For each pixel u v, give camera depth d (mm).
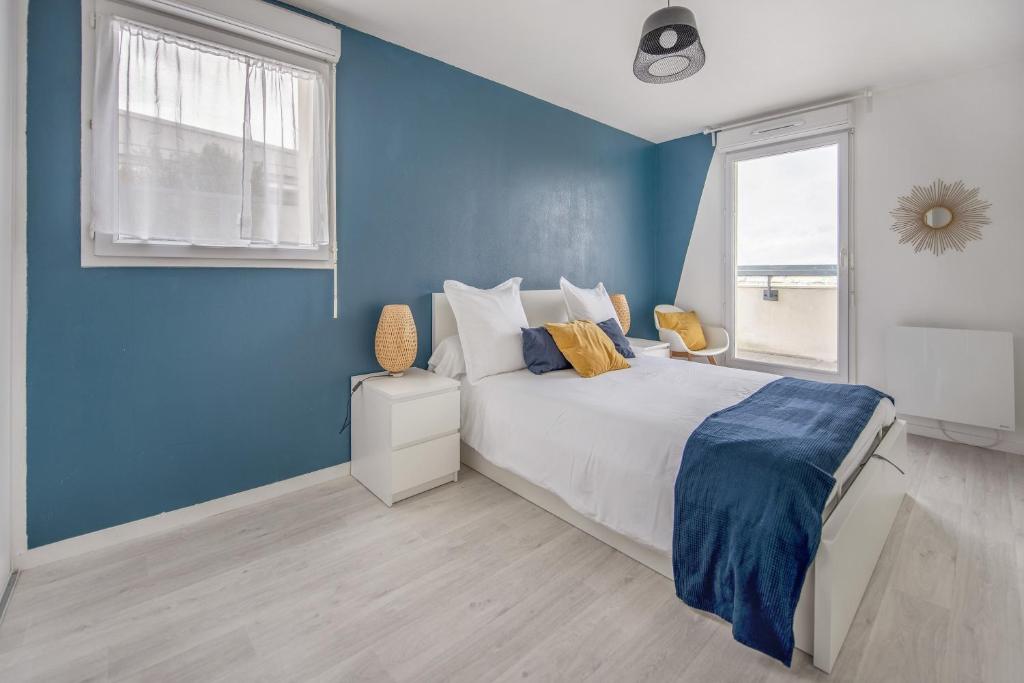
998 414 3062
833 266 3830
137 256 2025
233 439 2342
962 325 3258
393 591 1733
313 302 2568
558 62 3066
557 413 2191
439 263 3105
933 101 3295
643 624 1568
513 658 1426
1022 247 3033
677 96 3615
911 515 2254
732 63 3047
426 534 2115
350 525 2193
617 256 4469
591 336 2959
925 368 3309
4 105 1679
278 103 2328
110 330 1996
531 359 2850
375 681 1342
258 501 2424
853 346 3701
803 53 2918
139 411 2080
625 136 4453
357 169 2689
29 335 1824
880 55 2941
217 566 1880
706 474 1576
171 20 2045
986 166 3127
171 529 2164
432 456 2496
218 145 2148
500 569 1863
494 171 3393
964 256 3230
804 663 1405
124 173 1936
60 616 1591
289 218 2391
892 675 1352
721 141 4309
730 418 1892
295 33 2330
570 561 1916
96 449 1988
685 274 4723
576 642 1488
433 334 3080
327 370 2643
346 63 2619
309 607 1646
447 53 2947
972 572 1812
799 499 1364
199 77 2094
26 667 1380
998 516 2242
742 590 1400
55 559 1912
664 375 2770
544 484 2207
